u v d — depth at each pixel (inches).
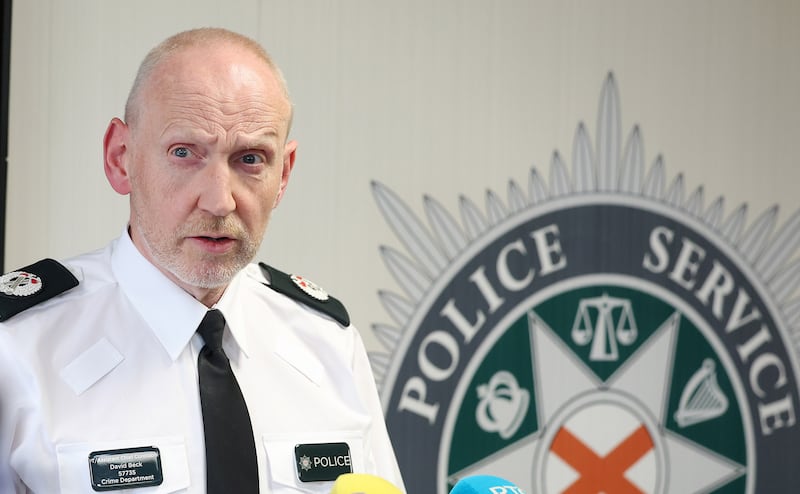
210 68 54.3
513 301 143.4
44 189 117.9
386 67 136.0
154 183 54.5
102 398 57.0
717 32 155.9
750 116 157.5
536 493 143.8
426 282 138.5
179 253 55.0
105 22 121.0
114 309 59.7
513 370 143.2
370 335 135.6
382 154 135.8
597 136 148.3
